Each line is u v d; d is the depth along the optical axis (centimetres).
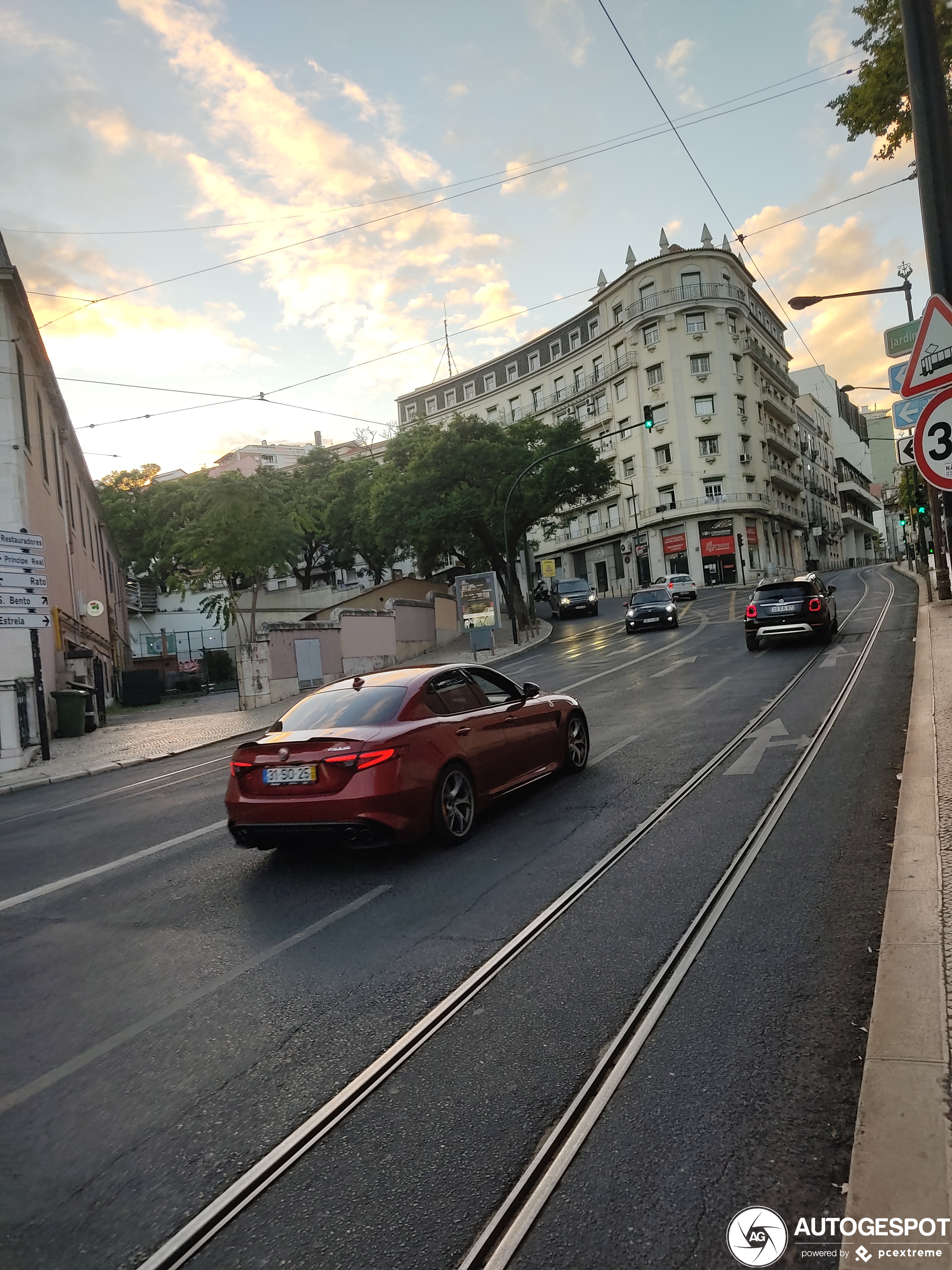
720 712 1096
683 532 5969
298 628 2589
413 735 605
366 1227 237
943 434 521
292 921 505
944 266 585
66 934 525
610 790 743
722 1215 229
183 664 4653
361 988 399
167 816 901
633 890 493
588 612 4538
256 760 599
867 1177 227
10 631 1819
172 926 519
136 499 5391
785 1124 265
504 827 664
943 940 357
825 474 9119
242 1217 246
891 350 707
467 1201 244
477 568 4781
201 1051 353
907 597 2728
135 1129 298
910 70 599
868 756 747
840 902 439
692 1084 292
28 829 927
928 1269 197
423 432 4028
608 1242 223
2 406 1875
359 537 5662
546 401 7281
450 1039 342
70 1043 371
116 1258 233
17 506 1878
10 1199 263
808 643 1841
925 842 478
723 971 377
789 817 601
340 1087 314
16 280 1866
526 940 436
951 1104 251
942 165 587
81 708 1975
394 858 616
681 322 5966
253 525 3198
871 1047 286
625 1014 347
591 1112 281
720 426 5916
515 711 729
